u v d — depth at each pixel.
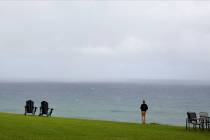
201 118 37.31
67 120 38.12
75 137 26.98
